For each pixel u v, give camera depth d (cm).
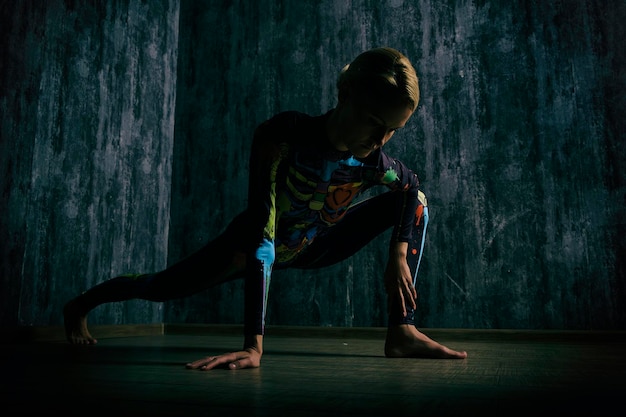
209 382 80
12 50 210
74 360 125
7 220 204
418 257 144
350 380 83
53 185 230
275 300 280
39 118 223
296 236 141
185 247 306
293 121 119
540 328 240
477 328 248
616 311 231
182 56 329
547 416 52
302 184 126
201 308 295
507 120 261
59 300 230
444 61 276
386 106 100
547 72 259
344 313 268
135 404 59
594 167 245
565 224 244
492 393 69
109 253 262
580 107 251
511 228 252
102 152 262
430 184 267
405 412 54
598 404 60
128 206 278
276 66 309
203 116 318
